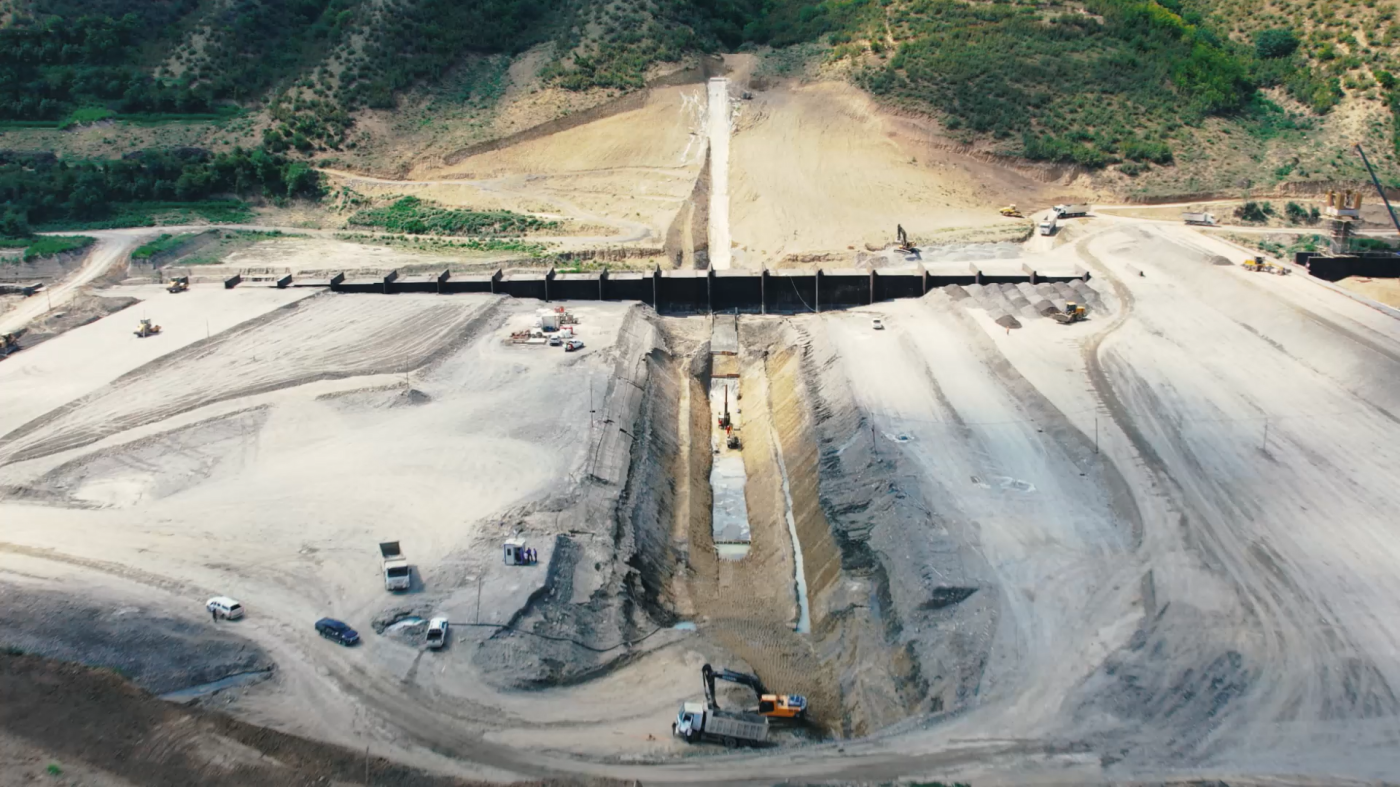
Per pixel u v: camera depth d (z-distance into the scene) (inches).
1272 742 1900.8
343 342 3681.1
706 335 4195.4
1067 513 2608.3
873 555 2536.9
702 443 3469.5
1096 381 3302.2
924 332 3821.4
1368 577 2322.8
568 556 2460.6
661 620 2436.0
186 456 2891.2
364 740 1923.0
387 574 2294.5
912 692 2117.4
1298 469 2755.9
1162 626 2194.9
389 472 2807.6
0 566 2370.8
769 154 5526.6
